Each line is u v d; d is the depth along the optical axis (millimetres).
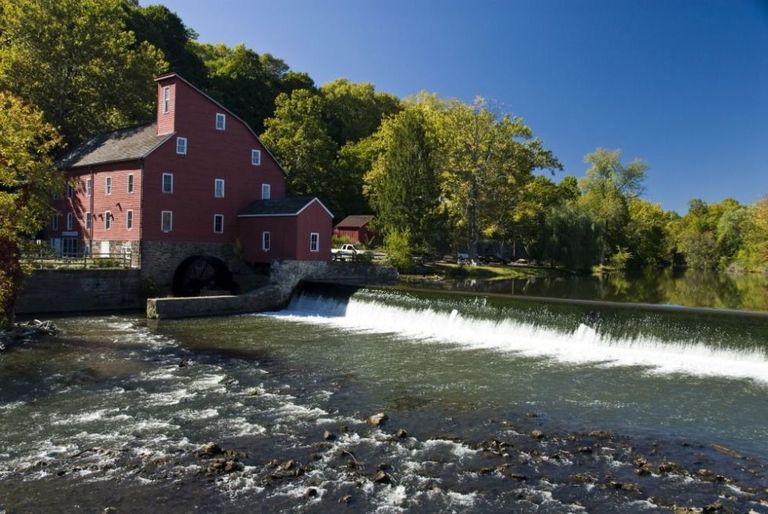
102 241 40688
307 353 21141
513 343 23234
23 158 22875
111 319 29359
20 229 23547
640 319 21406
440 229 55812
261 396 15133
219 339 23891
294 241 38344
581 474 10242
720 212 119750
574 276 67000
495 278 56906
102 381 16484
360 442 11734
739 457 11172
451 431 12492
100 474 10109
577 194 102000
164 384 16266
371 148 77000
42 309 30984
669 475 10273
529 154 63969
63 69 49281
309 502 9141
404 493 9461
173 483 9766
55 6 48188
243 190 42688
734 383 16672
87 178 42125
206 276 37781
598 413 13883
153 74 55500
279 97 62750
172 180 38656
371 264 44875
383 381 16922
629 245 90625
